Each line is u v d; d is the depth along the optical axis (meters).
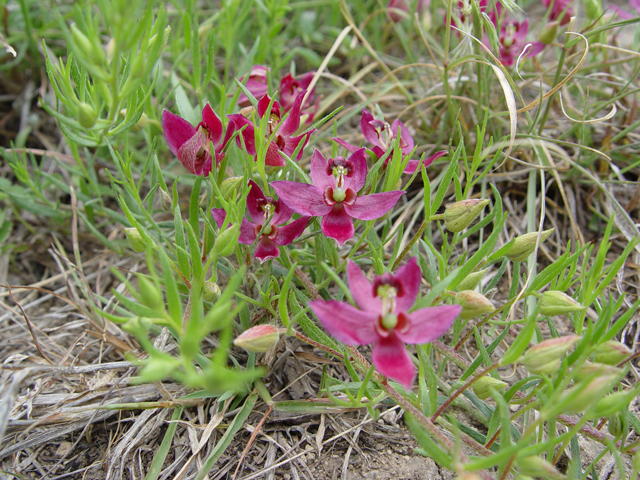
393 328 0.08
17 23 0.19
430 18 0.20
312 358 0.11
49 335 0.13
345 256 0.12
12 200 0.15
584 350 0.08
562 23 0.18
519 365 0.12
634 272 0.14
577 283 0.14
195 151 0.10
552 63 0.19
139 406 0.10
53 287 0.15
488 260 0.10
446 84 0.15
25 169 0.14
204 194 0.15
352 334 0.08
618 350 0.08
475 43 0.16
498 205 0.10
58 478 0.10
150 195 0.13
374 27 0.21
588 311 0.13
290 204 0.10
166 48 0.17
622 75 0.18
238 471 0.10
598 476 0.10
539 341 0.11
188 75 0.16
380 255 0.11
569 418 0.09
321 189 0.10
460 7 0.15
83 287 0.14
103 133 0.11
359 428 0.10
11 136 0.18
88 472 0.10
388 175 0.11
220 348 0.06
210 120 0.11
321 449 0.10
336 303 0.08
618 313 0.13
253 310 0.12
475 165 0.11
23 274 0.15
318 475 0.10
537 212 0.16
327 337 0.10
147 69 0.09
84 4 0.11
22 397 0.11
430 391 0.09
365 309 0.08
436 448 0.07
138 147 0.18
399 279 0.08
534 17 0.24
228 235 0.09
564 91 0.17
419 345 0.09
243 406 0.10
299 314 0.09
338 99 0.19
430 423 0.09
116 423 0.11
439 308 0.08
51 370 0.11
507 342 0.13
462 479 0.07
